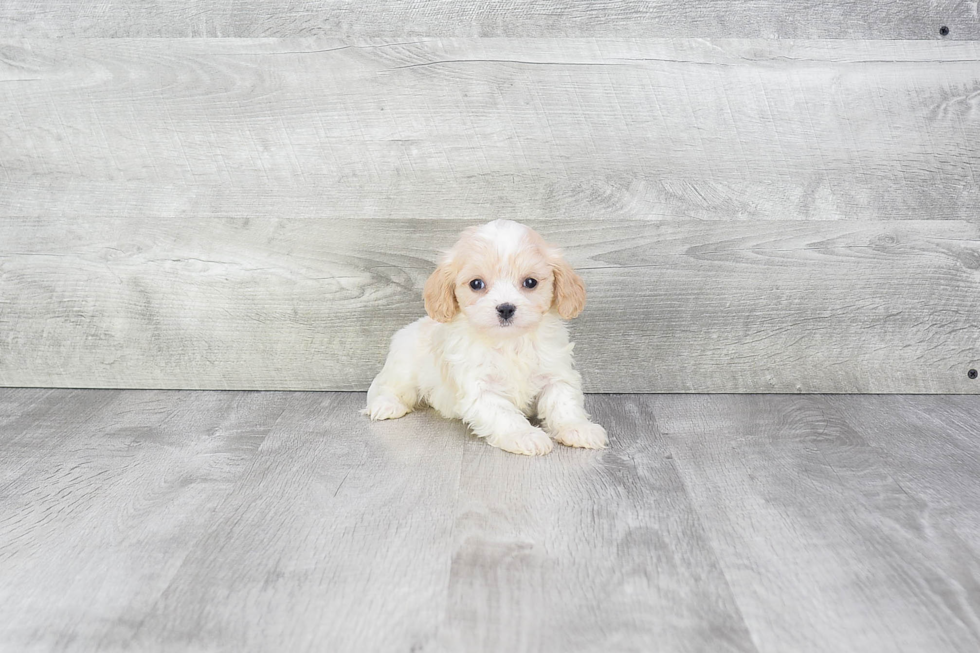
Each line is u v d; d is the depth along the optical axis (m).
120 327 1.99
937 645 0.94
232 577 1.10
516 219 1.93
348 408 1.86
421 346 1.78
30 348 1.99
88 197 1.95
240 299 1.98
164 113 1.91
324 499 1.35
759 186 1.90
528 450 1.55
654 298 1.95
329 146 1.91
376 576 1.10
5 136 1.93
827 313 1.95
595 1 1.84
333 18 1.86
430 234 1.94
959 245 1.92
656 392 1.99
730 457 1.54
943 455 1.55
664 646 0.94
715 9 1.84
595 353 1.97
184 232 1.95
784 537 1.21
